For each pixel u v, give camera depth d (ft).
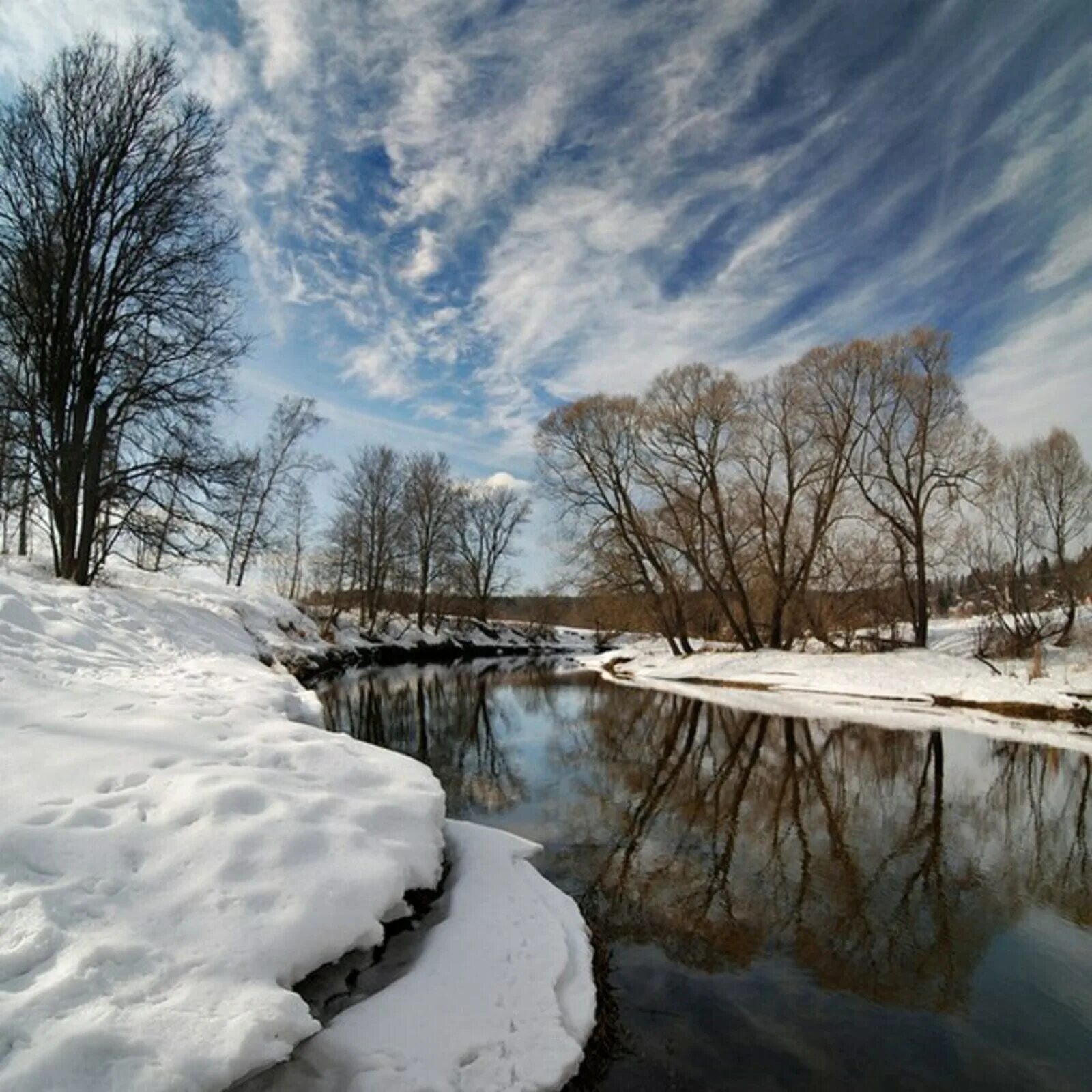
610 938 18.06
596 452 90.27
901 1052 13.67
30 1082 6.56
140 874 9.89
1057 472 91.45
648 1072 12.51
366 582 115.24
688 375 84.69
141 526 42.73
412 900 13.64
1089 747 44.24
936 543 81.97
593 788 33.53
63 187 39.60
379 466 115.96
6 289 38.40
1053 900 21.31
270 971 9.09
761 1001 15.30
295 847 11.43
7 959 7.84
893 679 64.39
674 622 109.50
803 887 21.98
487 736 46.78
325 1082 9.25
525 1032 11.44
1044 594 91.40
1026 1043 14.10
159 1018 7.69
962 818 30.04
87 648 23.65
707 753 42.29
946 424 77.20
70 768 12.01
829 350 79.92
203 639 39.24
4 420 38.34
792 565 86.74
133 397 41.73
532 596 165.99
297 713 22.50
